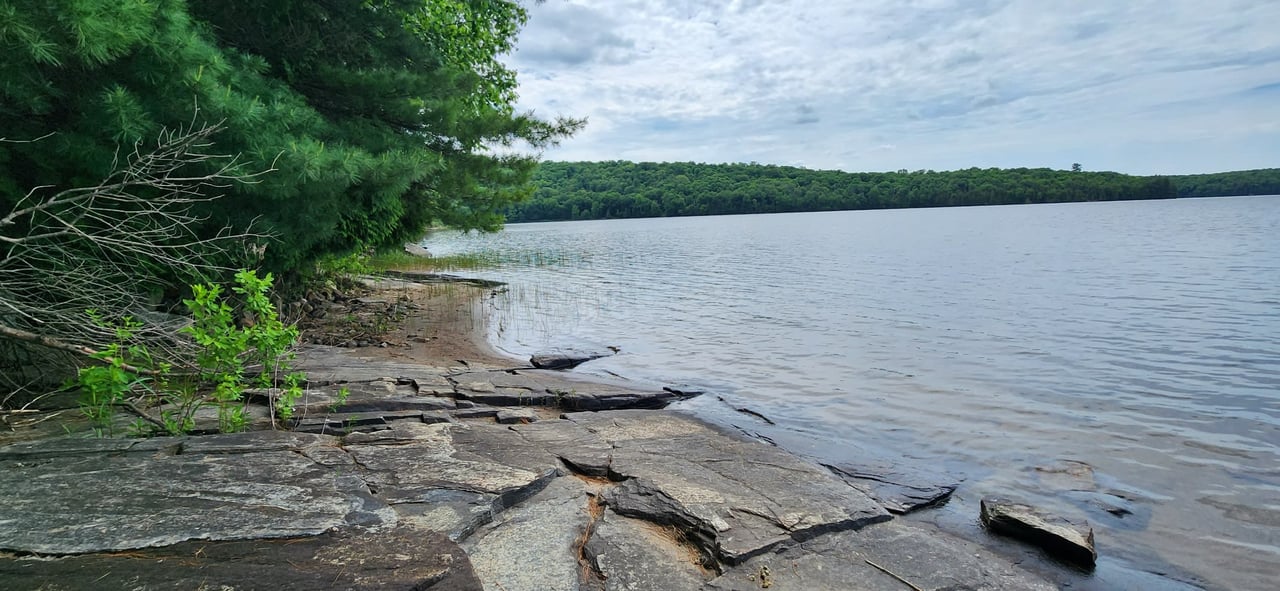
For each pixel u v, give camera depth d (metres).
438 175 13.41
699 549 3.88
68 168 6.59
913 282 21.80
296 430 5.80
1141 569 4.02
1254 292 16.94
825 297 18.61
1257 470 5.68
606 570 3.45
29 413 5.66
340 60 12.02
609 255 37.47
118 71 6.59
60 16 5.21
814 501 4.57
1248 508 4.91
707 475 5.05
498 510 4.12
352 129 10.80
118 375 4.77
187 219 6.76
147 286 7.85
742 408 7.85
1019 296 17.75
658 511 4.26
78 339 5.67
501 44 20.20
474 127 14.07
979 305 16.36
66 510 3.38
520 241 57.44
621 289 21.31
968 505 4.96
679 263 31.59
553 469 4.84
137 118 6.23
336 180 8.09
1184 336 11.76
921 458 6.06
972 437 6.66
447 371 9.14
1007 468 5.77
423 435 5.59
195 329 5.16
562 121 14.99
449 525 3.68
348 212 10.41
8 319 5.65
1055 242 39.75
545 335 13.32
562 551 3.63
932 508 4.89
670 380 9.38
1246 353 10.29
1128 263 25.92
